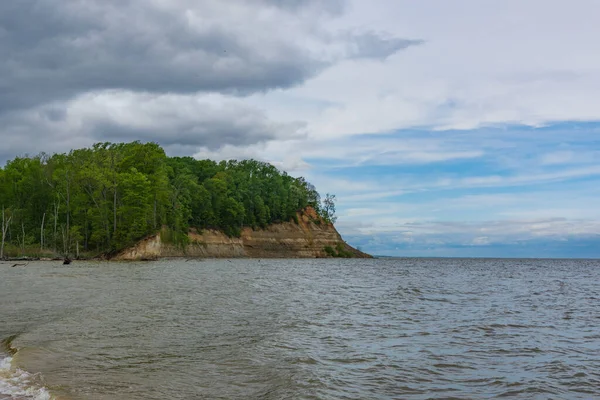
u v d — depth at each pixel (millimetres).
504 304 33156
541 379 13227
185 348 15938
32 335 17312
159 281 45594
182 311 24609
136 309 24859
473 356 15961
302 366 13930
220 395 11109
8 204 110875
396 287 47219
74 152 119125
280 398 10992
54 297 29156
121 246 99688
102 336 17500
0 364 13320
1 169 124250
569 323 24281
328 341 17938
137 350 15453
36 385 11484
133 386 11625
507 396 11688
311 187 192375
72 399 10539
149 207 106312
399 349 16828
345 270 86188
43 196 112062
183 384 11898
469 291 44281
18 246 102625
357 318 24484
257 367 13703
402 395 11562
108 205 102625
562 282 61281
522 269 107125
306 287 44469
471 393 11859
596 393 12055
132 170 104500
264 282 48844
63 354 14656
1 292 31750
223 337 17969
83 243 106625
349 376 13078
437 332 20641
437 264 139875
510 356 16094
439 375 13484
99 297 29875
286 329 20219
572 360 15625
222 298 31750
